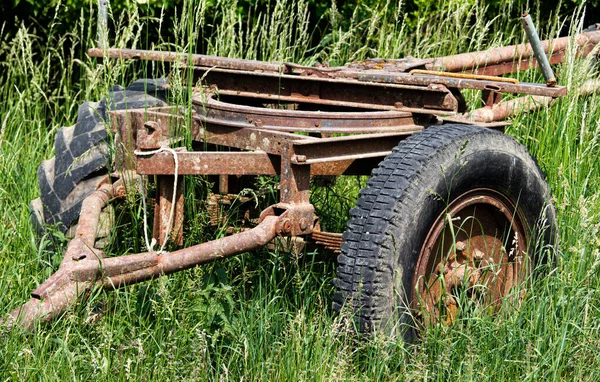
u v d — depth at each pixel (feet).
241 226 20.29
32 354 15.15
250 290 19.20
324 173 17.49
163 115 19.02
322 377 15.33
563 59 26.68
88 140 19.71
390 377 15.90
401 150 17.07
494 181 17.94
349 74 19.80
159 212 17.16
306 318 17.89
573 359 17.15
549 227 19.33
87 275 15.58
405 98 18.97
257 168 17.20
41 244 18.86
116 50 22.17
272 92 20.39
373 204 16.34
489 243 18.74
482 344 16.81
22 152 26.91
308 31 35.68
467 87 18.65
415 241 16.53
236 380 16.07
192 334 16.88
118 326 16.60
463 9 30.91
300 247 17.40
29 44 28.78
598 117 26.76
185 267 16.30
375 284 16.06
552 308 17.94
